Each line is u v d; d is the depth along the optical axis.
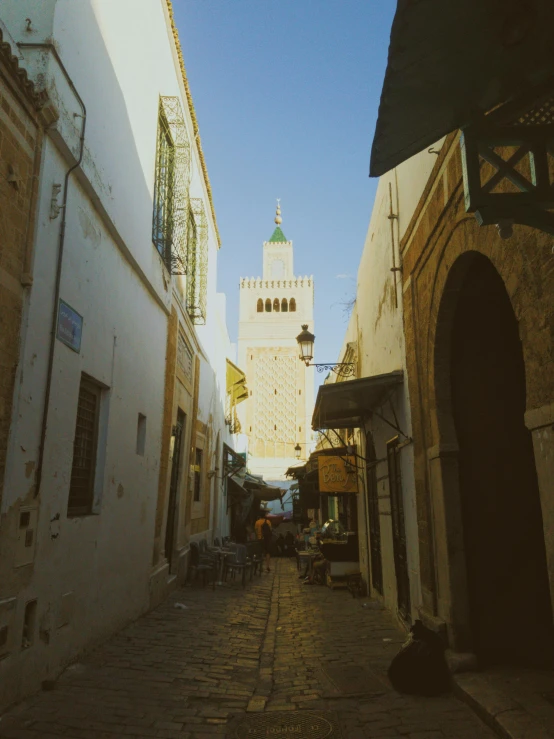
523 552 5.38
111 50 6.34
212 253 16.45
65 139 4.88
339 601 10.14
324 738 3.81
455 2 2.27
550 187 2.75
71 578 5.21
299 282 48.69
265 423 45.41
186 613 8.32
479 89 2.79
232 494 23.66
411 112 2.92
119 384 6.80
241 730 3.95
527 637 5.19
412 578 6.80
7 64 3.99
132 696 4.52
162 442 9.39
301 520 26.83
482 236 4.25
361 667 5.61
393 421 7.88
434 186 5.58
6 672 3.95
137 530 7.65
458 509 5.44
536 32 2.47
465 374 5.76
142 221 7.81
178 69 10.41
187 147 10.23
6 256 4.03
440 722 4.05
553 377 3.14
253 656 6.19
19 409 4.18
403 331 7.27
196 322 13.50
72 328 5.21
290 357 46.91
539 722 3.71
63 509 5.00
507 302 5.58
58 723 3.82
